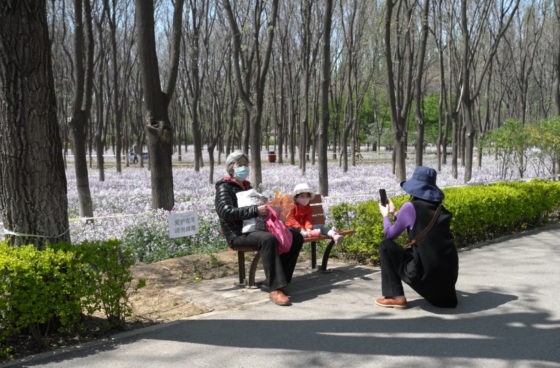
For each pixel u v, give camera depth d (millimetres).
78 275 4574
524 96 31812
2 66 4508
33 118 4656
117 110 26703
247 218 5957
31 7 4516
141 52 10578
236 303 5672
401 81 24203
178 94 42656
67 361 4223
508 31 33500
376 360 4180
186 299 5840
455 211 8148
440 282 5234
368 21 28188
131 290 6180
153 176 10680
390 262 5473
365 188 17016
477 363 4102
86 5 12250
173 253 8117
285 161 40875
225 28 25453
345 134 26906
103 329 4852
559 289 6035
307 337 4668
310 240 6684
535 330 4770
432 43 31797
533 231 9836
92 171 29422
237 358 4246
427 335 4680
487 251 8164
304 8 25750
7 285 4250
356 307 5484
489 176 21188
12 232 4789
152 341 4617
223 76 36844
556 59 21281
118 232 8516
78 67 11570
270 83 39281
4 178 4730
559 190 10633
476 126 39750
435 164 34219
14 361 4215
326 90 13852
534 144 17031
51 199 4848
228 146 30766
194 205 10727
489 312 5270
